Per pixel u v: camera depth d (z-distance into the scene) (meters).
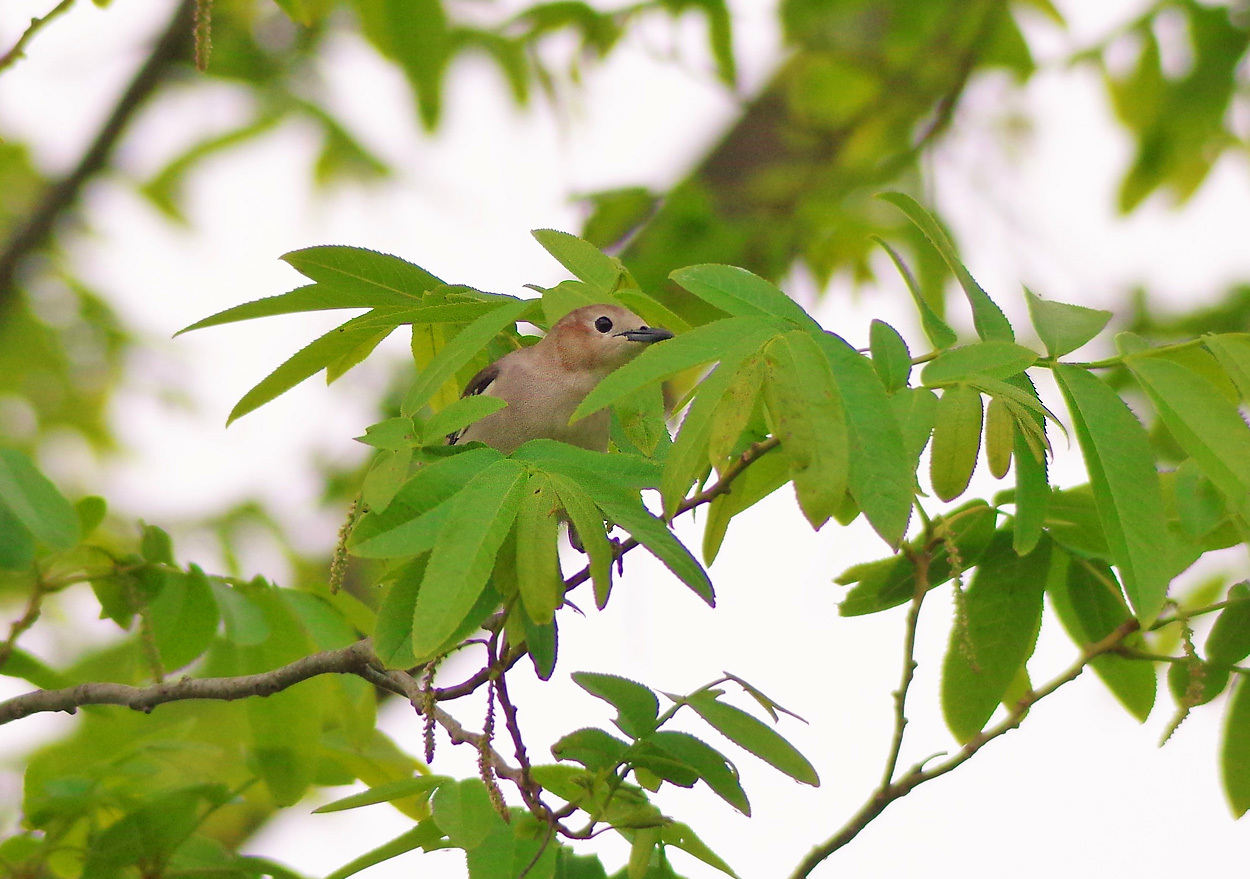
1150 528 6.03
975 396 6.16
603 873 7.20
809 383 5.64
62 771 10.30
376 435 6.34
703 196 16.66
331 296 7.95
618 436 9.87
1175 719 6.86
